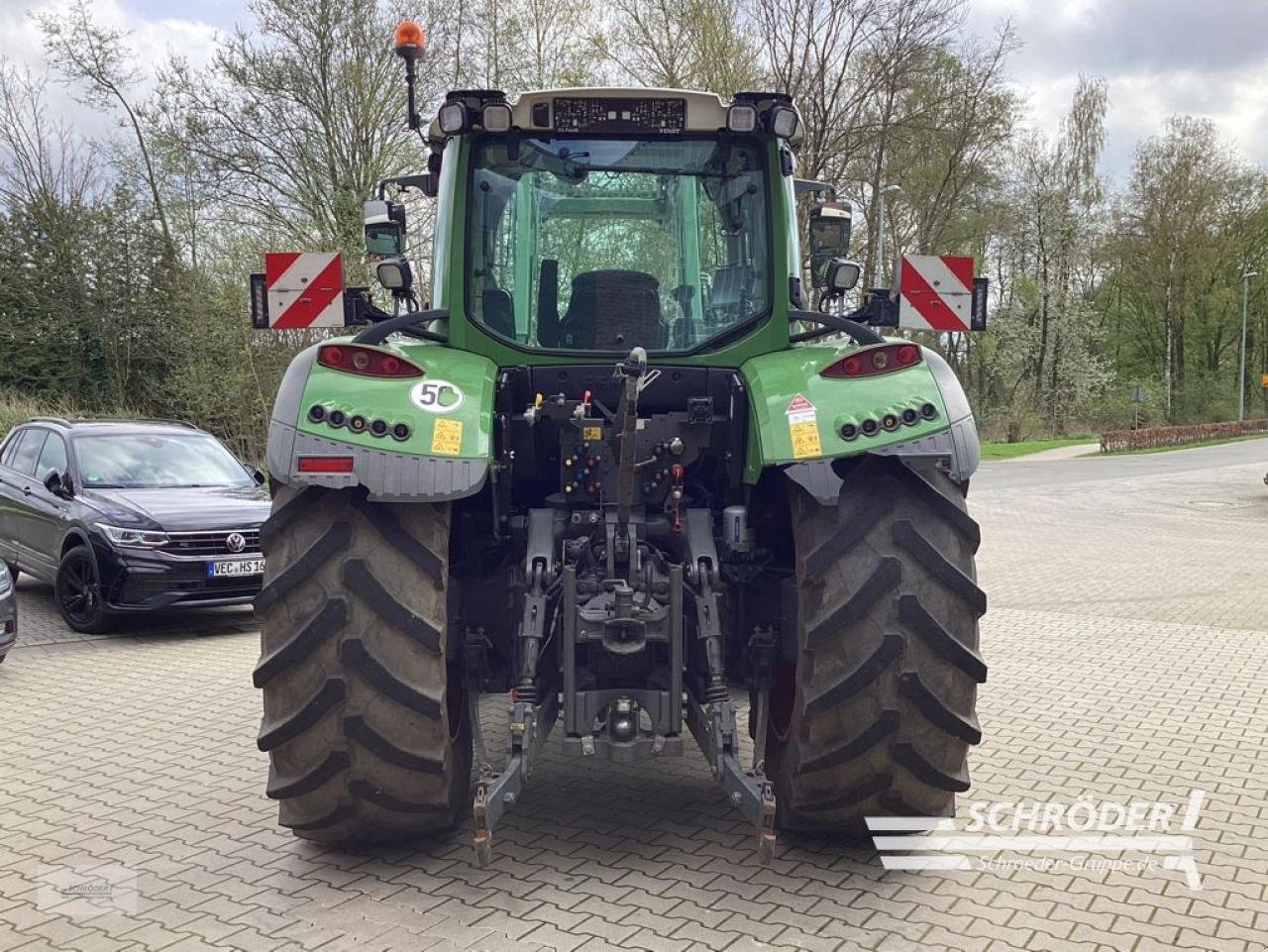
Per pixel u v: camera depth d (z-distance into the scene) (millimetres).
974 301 4656
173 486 9516
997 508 19375
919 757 3420
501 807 3365
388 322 3852
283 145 24484
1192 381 59469
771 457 3406
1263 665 7004
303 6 23734
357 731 3359
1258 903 3512
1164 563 12273
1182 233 55094
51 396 26500
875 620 3346
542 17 26453
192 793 4605
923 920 3348
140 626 8891
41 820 4285
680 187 4094
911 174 35062
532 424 3816
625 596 3486
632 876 3658
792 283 4172
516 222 4086
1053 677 6664
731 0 28078
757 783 3414
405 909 3412
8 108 26609
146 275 27250
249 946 3188
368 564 3361
